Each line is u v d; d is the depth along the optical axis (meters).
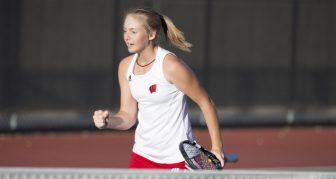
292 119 41.06
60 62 37.97
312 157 33.19
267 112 40.81
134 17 14.31
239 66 40.28
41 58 37.69
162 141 14.63
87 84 38.38
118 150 33.59
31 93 37.62
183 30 39.06
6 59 37.19
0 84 37.19
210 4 39.56
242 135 38.38
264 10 40.59
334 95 42.56
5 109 37.25
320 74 41.78
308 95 41.56
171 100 14.48
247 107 40.47
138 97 14.59
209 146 34.97
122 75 15.05
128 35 14.36
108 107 38.53
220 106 40.06
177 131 14.65
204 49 39.56
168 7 38.75
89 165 30.20
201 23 39.44
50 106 37.91
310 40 41.50
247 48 40.41
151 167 14.84
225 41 39.97
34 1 37.38
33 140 35.69
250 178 9.95
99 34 38.22
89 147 34.19
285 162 31.80
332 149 35.44
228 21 39.97
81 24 38.03
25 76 37.53
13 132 37.09
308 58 41.53
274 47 40.88
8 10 37.00
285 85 41.19
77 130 37.88
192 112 39.41
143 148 14.88
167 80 14.29
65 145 34.53
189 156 13.59
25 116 37.47
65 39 37.94
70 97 38.12
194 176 9.84
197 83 14.36
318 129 41.22
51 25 37.72
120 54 38.38
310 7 41.34
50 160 31.08
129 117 15.27
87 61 38.19
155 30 14.41
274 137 38.09
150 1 38.41
